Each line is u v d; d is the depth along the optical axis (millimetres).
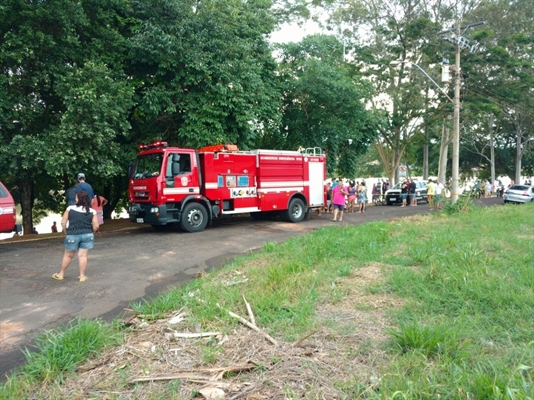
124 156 14617
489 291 5059
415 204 26484
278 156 15586
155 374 3420
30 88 13219
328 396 2982
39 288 6773
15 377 3521
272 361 3557
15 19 12078
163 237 12211
